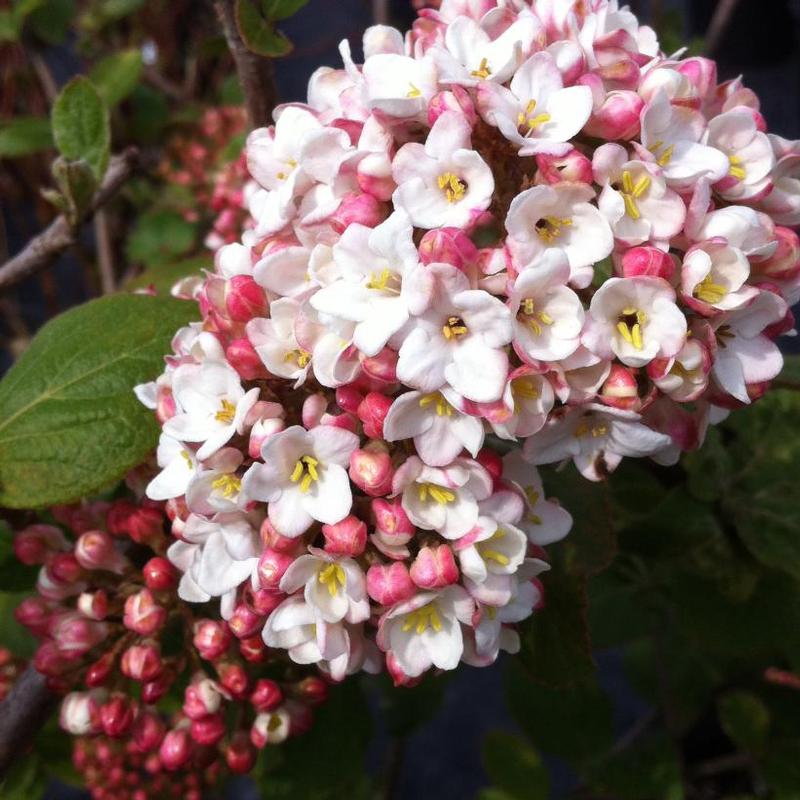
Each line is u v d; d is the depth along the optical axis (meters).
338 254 0.12
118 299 0.16
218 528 0.13
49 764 0.21
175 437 0.13
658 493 0.20
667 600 0.22
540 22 0.13
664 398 0.13
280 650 0.15
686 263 0.12
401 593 0.12
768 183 0.13
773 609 0.19
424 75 0.13
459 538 0.12
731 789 0.29
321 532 0.13
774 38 0.41
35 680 0.16
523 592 0.14
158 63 0.42
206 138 0.35
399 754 0.29
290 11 0.17
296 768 0.20
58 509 0.17
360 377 0.12
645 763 0.24
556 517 0.14
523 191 0.12
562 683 0.16
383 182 0.13
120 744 0.20
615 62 0.13
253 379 0.13
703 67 0.14
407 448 0.13
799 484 0.19
